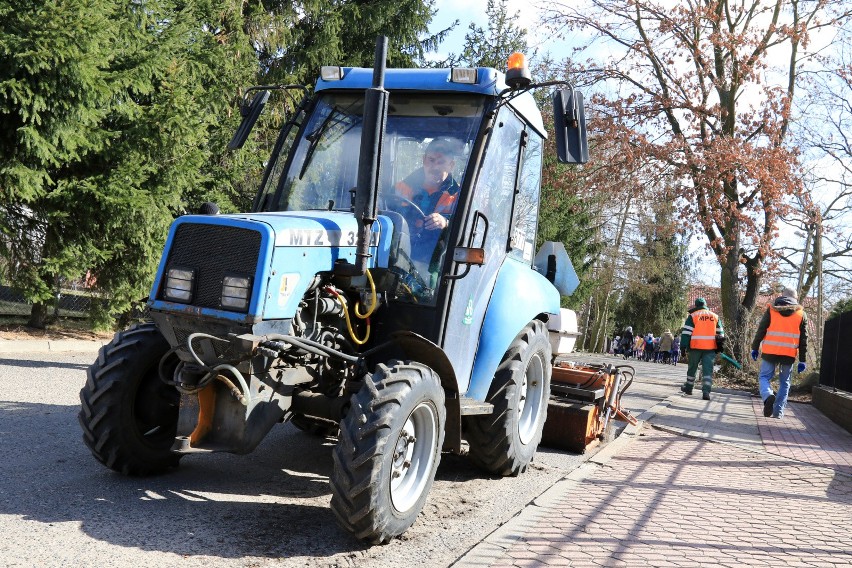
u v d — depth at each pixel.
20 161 10.61
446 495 5.16
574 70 22.77
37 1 10.11
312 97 5.44
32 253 11.96
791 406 13.59
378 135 4.27
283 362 4.30
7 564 3.31
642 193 23.28
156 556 3.58
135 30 11.93
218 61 13.28
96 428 4.57
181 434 4.16
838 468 7.18
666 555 4.20
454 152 5.01
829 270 25.66
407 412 3.97
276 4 16.92
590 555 4.08
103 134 11.42
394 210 5.00
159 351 4.73
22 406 6.84
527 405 6.18
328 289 4.45
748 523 5.02
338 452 3.83
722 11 21.92
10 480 4.56
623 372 8.58
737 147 20.58
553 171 22.94
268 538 3.97
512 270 5.83
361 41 19.11
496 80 5.13
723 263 21.38
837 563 4.30
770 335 11.38
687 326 14.08
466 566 3.76
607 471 6.36
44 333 12.96
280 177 5.28
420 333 4.73
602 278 39.94
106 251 11.98
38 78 10.13
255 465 5.50
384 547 3.99
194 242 4.24
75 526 3.87
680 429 8.99
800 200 21.42
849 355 11.70
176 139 12.00
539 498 5.18
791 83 23.17
